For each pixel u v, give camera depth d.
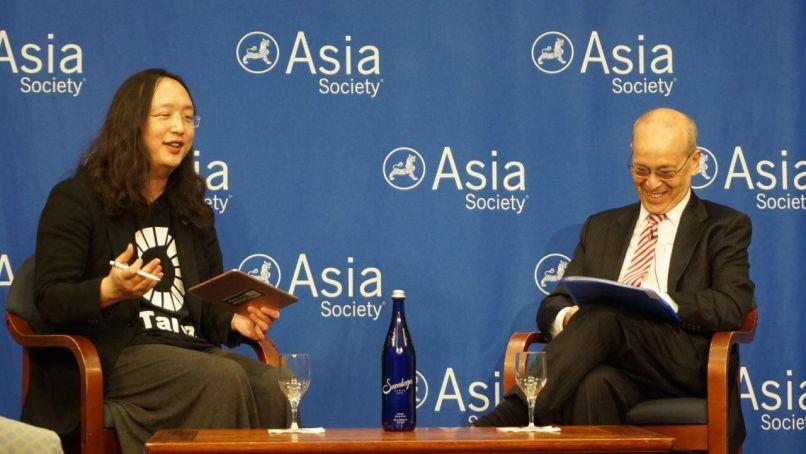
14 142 4.61
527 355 3.26
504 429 3.28
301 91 4.74
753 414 4.77
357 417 4.73
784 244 4.79
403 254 4.75
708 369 3.64
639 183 4.19
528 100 4.80
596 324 3.75
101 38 4.66
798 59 4.82
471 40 4.79
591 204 4.80
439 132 4.78
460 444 2.97
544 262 4.79
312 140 4.74
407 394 3.26
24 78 4.62
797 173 4.80
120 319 3.74
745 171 4.80
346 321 4.74
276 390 3.71
